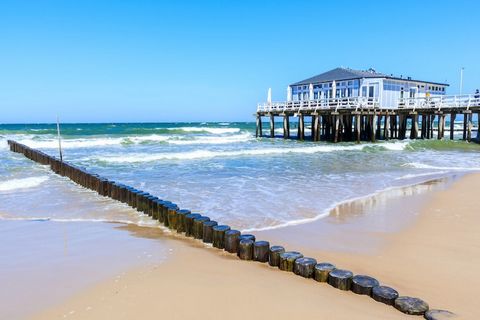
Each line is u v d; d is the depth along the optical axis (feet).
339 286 15.58
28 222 27.14
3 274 17.49
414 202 33.19
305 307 14.06
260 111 120.98
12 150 81.15
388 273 17.78
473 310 14.08
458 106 92.27
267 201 33.60
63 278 16.97
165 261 19.10
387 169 53.98
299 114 106.42
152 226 26.32
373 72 120.16
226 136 135.13
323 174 49.26
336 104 99.25
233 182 43.27
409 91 111.24
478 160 65.67
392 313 13.64
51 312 13.87
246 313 13.60
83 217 28.63
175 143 106.22
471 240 22.75
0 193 37.19
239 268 18.24
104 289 15.70
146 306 14.14
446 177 47.26
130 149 86.74
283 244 22.25
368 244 22.20
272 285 16.08
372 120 99.30
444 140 95.61
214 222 22.86
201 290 15.52
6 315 13.70
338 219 27.81
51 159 53.36
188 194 36.63
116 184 34.86
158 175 48.55
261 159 66.03
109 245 21.94
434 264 18.89
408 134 141.08
